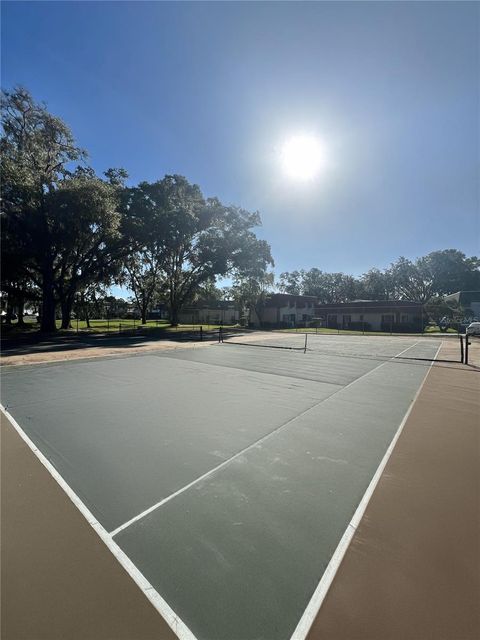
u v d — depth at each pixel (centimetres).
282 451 425
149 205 3012
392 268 6756
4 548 244
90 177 2600
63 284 3058
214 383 841
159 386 803
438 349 1742
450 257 6222
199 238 3525
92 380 872
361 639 175
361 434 487
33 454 414
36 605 196
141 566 227
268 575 219
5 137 2316
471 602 196
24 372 990
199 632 180
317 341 2266
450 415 582
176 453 418
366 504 305
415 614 189
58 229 2441
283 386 812
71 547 246
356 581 214
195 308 6034
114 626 183
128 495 320
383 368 1105
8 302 3291
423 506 301
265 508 298
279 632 180
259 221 3516
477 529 267
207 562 231
